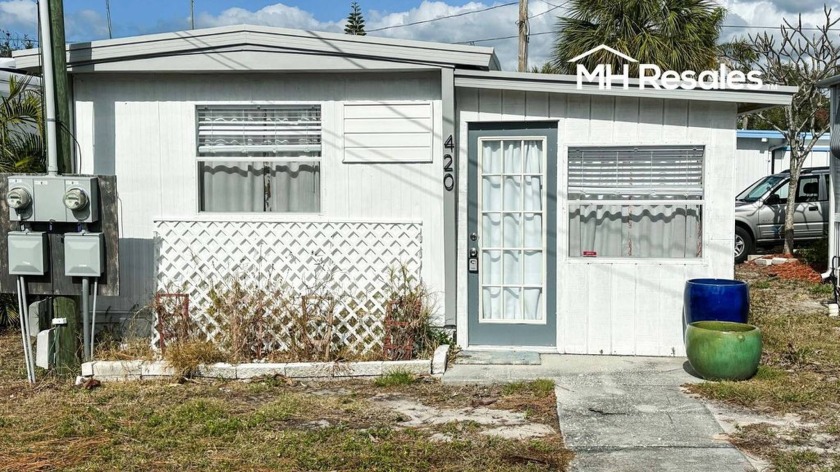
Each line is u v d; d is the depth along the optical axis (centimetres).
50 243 721
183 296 773
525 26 2123
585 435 551
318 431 566
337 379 711
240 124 812
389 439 550
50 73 721
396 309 753
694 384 668
